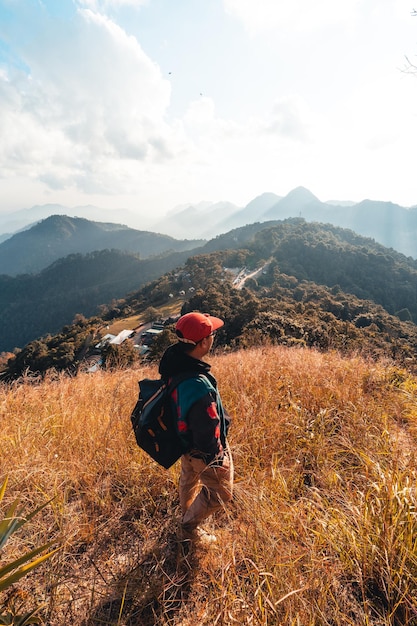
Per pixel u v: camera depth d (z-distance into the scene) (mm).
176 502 2109
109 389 4102
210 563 1609
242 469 2344
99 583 1523
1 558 1550
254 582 1422
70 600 1386
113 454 2389
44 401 3734
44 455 2357
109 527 1867
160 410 1600
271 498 1910
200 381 1561
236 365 4805
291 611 1245
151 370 5785
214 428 1525
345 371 4270
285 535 1650
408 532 1552
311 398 3434
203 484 1727
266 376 4141
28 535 1744
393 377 4203
